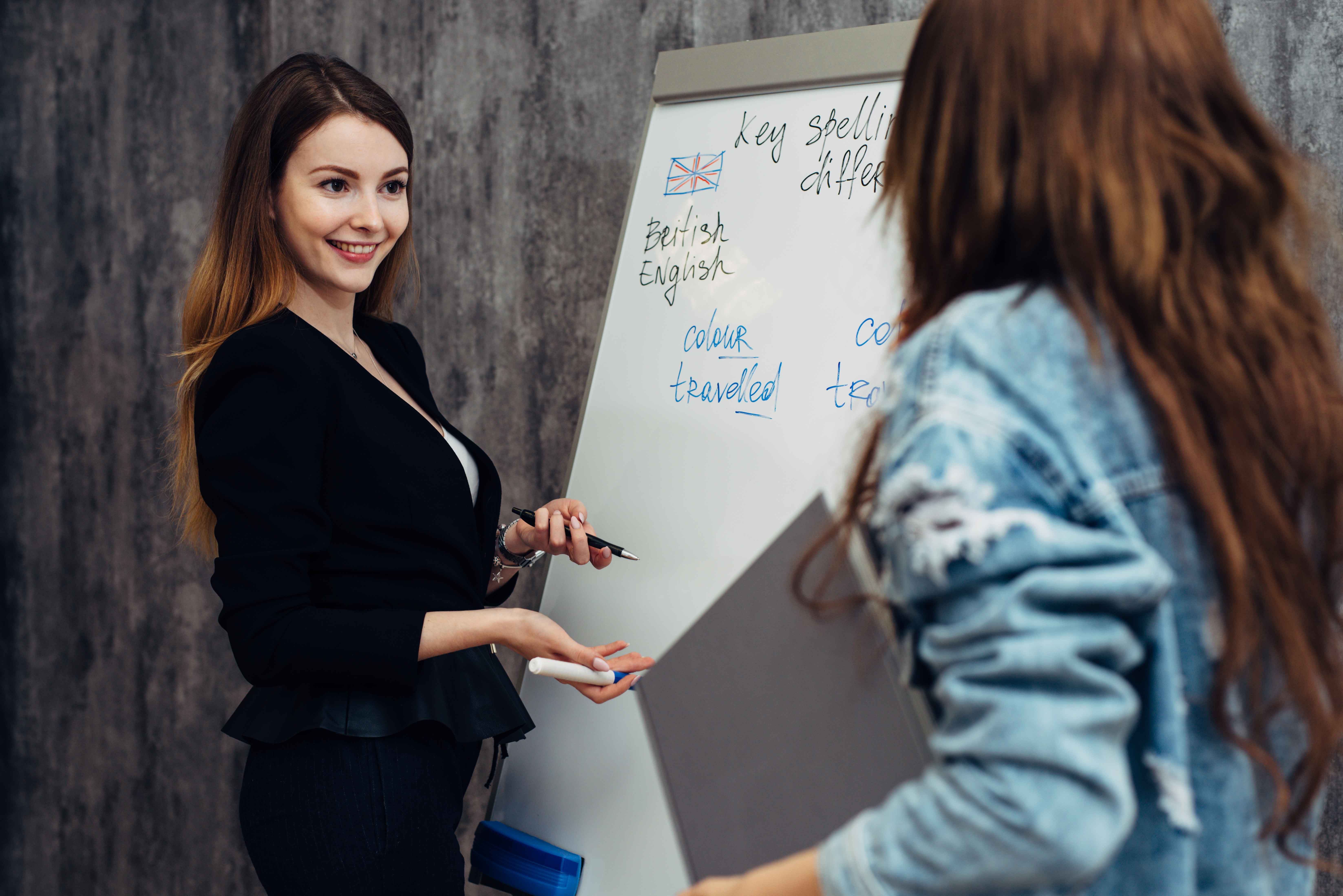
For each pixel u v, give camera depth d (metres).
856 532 0.66
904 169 0.61
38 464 2.25
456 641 1.02
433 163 1.87
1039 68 0.53
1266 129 0.55
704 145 1.36
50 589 2.25
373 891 1.02
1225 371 0.50
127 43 2.10
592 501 1.34
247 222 1.14
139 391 2.15
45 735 2.25
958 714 0.48
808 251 1.25
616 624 1.27
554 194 1.78
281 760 1.04
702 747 0.75
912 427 0.52
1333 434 0.54
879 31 1.26
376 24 1.88
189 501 1.20
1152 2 0.54
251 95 1.16
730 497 1.23
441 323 1.89
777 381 1.23
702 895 0.58
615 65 1.72
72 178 2.18
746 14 1.62
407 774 1.05
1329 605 0.55
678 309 1.33
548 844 1.23
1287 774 0.58
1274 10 1.36
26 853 2.28
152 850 2.19
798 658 0.69
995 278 0.57
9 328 2.25
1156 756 0.51
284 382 1.02
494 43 1.80
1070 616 0.46
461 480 1.17
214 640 2.11
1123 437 0.51
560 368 1.80
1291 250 0.62
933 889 0.47
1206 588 0.52
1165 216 0.52
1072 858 0.44
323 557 1.05
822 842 0.67
